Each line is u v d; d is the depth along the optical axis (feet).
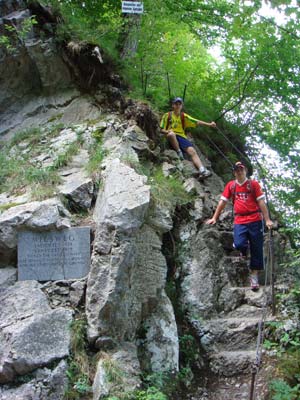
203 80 29.76
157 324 14.40
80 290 14.06
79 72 23.61
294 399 12.69
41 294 13.89
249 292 17.02
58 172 17.99
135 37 25.13
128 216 13.57
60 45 23.65
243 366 14.42
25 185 17.21
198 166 21.29
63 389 12.17
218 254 17.72
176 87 25.95
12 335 12.59
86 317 13.42
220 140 25.88
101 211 14.87
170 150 21.43
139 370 12.82
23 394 11.99
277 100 28.94
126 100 21.77
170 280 16.66
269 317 15.84
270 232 16.15
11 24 23.45
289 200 28.60
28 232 14.84
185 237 17.54
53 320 13.17
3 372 12.17
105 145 19.47
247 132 29.86
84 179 16.98
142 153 19.60
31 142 21.04
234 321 15.76
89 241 14.78
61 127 21.74
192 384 14.03
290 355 14.23
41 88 23.79
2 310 13.57
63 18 24.31
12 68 23.63
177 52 26.84
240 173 16.61
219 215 17.90
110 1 27.55
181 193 18.65
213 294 16.47
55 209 15.12
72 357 12.75
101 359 12.57
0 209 15.48
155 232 15.37
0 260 15.01
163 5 25.70
